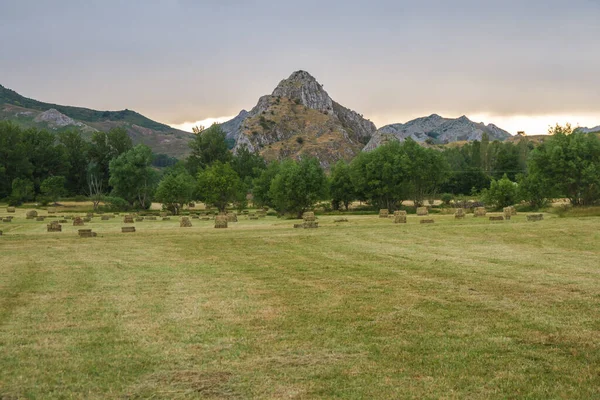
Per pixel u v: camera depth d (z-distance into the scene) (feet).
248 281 56.75
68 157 423.23
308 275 59.98
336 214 249.75
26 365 30.58
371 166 274.77
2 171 360.28
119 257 78.23
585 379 27.14
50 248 91.04
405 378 27.84
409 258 72.18
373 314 41.16
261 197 290.15
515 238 92.94
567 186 182.70
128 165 325.83
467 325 37.47
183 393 26.37
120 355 32.09
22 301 47.42
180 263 71.15
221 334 36.32
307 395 25.90
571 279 54.13
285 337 35.40
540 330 35.86
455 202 283.18
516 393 25.66
